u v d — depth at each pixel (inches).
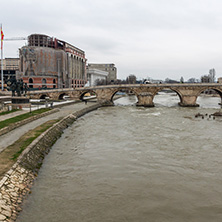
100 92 4530.0
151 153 1489.9
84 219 801.6
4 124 1734.7
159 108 3973.9
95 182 1079.6
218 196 973.2
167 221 805.2
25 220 768.9
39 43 6279.5
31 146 1274.6
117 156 1429.6
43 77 5915.4
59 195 948.6
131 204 903.7
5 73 7303.2
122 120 2674.7
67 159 1360.7
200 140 1795.0
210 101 5718.5
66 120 2354.8
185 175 1169.4
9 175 917.2
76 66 7701.8
